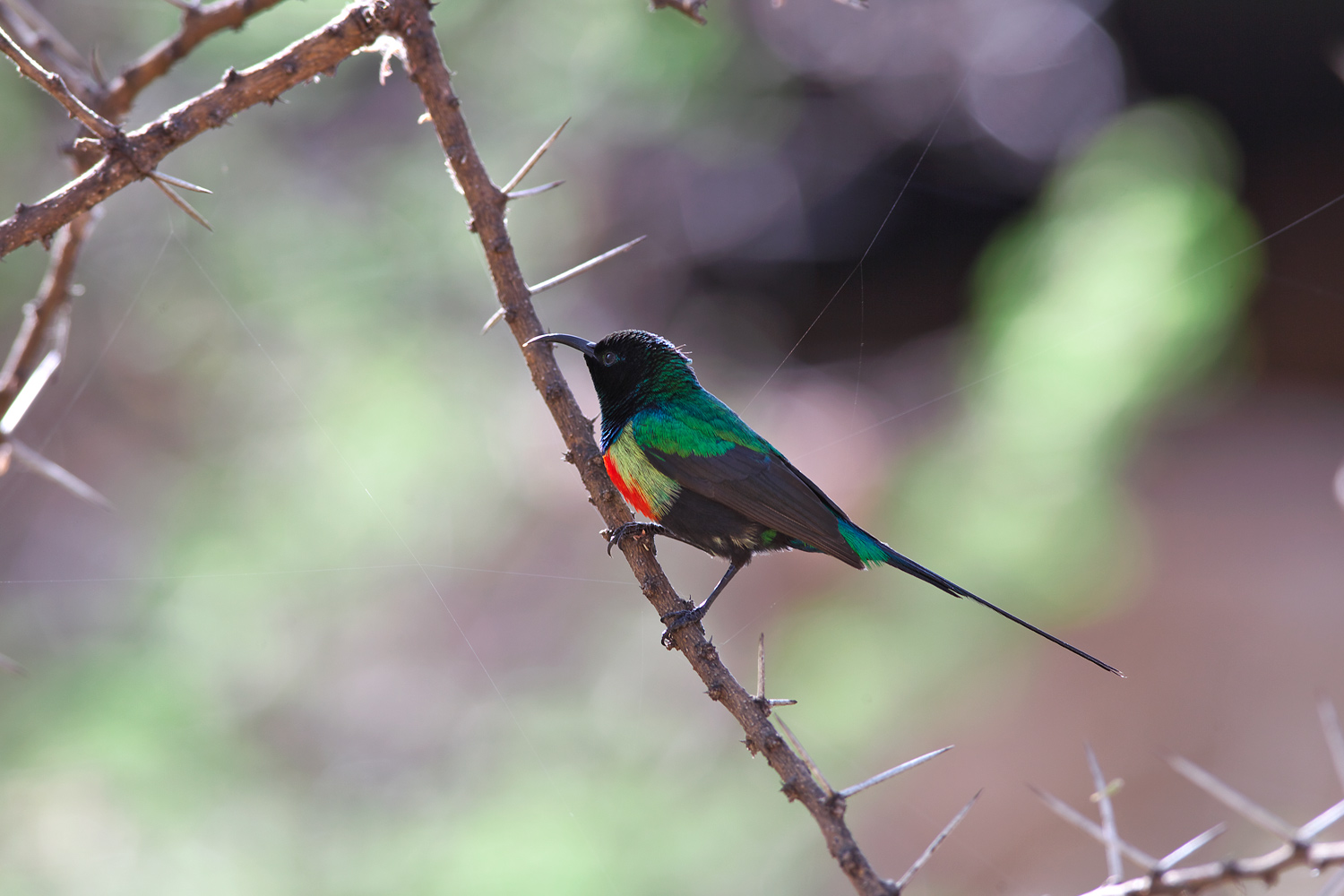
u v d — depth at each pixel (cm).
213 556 1227
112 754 1088
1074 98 2131
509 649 1289
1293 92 2167
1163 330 1208
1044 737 1199
